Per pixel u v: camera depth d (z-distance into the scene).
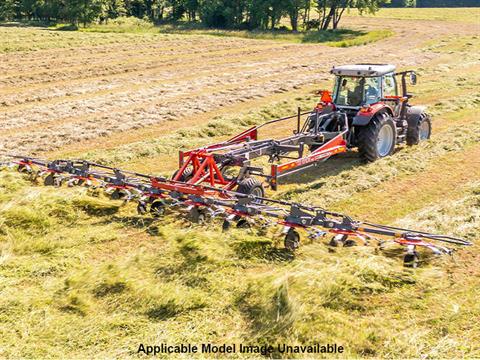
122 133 14.99
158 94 20.80
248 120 16.30
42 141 13.94
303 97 19.67
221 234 7.45
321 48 39.56
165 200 8.42
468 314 5.76
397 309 5.88
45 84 23.16
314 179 10.59
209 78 24.45
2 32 42.41
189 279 6.50
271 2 60.56
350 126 11.71
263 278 6.29
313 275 6.20
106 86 22.62
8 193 9.48
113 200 9.09
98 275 6.59
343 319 5.61
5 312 5.96
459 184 10.05
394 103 12.34
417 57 32.66
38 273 6.83
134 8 77.50
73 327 5.73
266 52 36.16
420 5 108.00
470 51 35.34
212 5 63.62
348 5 63.75
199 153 9.06
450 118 15.91
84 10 60.06
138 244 7.64
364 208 8.96
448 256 6.96
